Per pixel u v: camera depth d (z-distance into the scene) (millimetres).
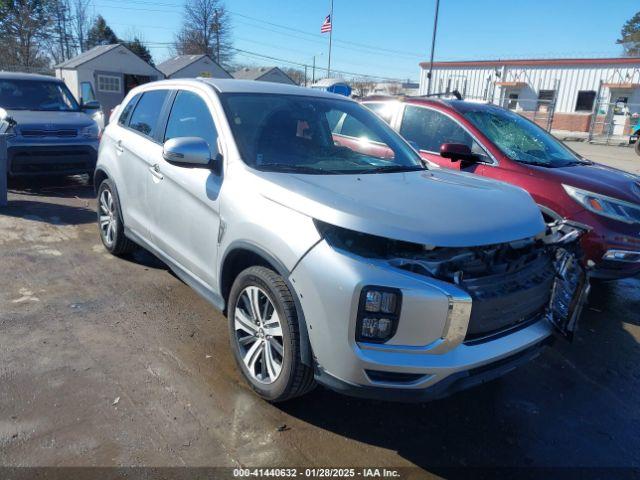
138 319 4051
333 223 2602
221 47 64875
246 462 2639
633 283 5805
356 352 2500
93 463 2555
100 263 5168
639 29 52094
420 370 2502
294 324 2760
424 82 37250
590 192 4629
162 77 34750
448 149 5184
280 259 2770
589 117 30906
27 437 2697
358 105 4496
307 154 3621
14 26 42875
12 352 3477
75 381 3197
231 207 3191
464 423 3107
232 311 3266
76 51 51281
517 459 2826
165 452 2660
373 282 2467
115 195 4918
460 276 2594
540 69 32500
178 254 3920
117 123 5160
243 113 3693
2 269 4875
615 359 4031
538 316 3090
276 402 3078
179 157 3328
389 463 2725
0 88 8922
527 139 5715
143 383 3219
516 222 2926
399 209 2754
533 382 3627
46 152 8008
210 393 3164
